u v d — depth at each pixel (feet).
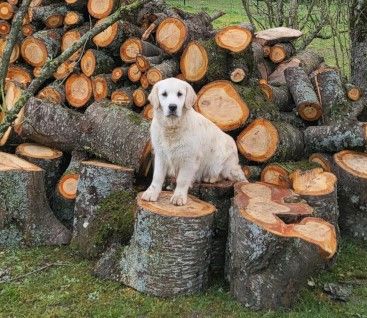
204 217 9.31
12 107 12.16
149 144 10.93
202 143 10.15
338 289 9.77
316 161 12.22
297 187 10.71
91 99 14.08
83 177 10.95
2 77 12.67
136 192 10.96
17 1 16.08
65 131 12.11
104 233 10.52
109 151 11.38
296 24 18.67
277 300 9.02
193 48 12.64
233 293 9.45
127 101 13.21
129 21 14.92
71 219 12.01
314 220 9.20
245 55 12.89
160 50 14.25
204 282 9.70
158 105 9.73
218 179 10.76
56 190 12.03
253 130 11.88
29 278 9.94
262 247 8.86
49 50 15.17
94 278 9.96
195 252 9.36
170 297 9.40
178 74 13.38
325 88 13.21
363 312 9.21
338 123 12.37
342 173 11.66
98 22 14.44
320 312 9.07
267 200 9.77
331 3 18.99
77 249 10.90
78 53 14.48
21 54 15.39
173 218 9.18
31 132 12.16
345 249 11.34
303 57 15.94
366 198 11.48
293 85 13.53
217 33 12.75
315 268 9.93
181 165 9.95
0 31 15.87
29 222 11.16
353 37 14.32
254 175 11.73
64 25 15.56
